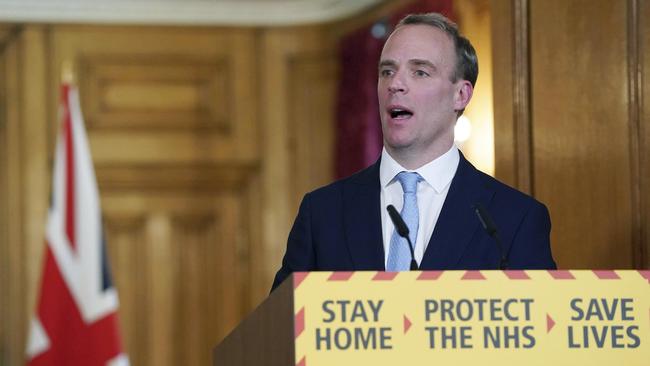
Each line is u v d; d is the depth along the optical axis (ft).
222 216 43.42
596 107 19.84
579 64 20.22
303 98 43.37
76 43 42.78
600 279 11.21
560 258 20.56
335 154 41.78
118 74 42.98
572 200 20.31
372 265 15.31
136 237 42.98
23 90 42.47
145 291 42.88
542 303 11.12
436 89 15.80
